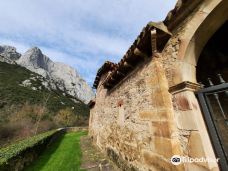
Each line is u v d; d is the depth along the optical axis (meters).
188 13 2.23
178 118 2.27
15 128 15.91
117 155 4.74
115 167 4.69
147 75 3.18
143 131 3.20
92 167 4.92
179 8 2.22
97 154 6.60
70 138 13.40
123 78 4.83
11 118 19.61
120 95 5.00
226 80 3.21
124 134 4.32
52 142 10.98
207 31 2.10
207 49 3.06
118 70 4.42
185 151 2.08
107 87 6.35
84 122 31.64
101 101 8.18
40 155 7.26
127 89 4.38
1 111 21.19
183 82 2.13
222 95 2.85
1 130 13.72
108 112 6.41
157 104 2.69
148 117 3.02
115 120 5.29
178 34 2.43
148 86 3.10
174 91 2.36
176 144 2.23
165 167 2.37
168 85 2.55
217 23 2.03
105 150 6.27
